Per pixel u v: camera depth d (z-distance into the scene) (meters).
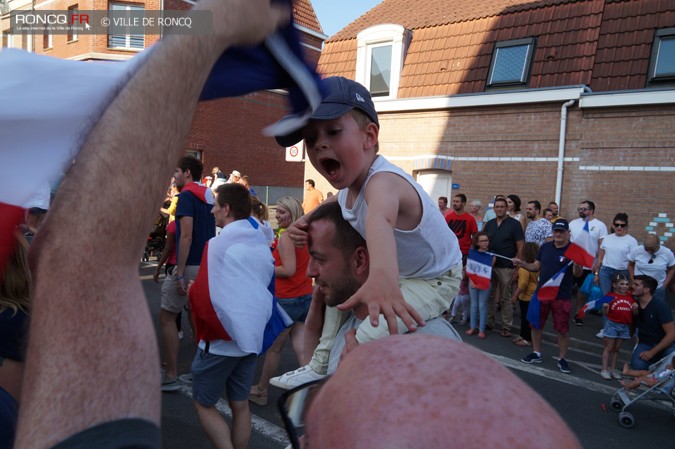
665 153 10.03
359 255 1.46
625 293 5.21
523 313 6.57
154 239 10.65
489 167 12.08
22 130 0.50
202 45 0.52
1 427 1.23
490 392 0.42
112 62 0.56
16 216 0.51
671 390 4.26
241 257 2.76
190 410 3.97
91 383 0.47
